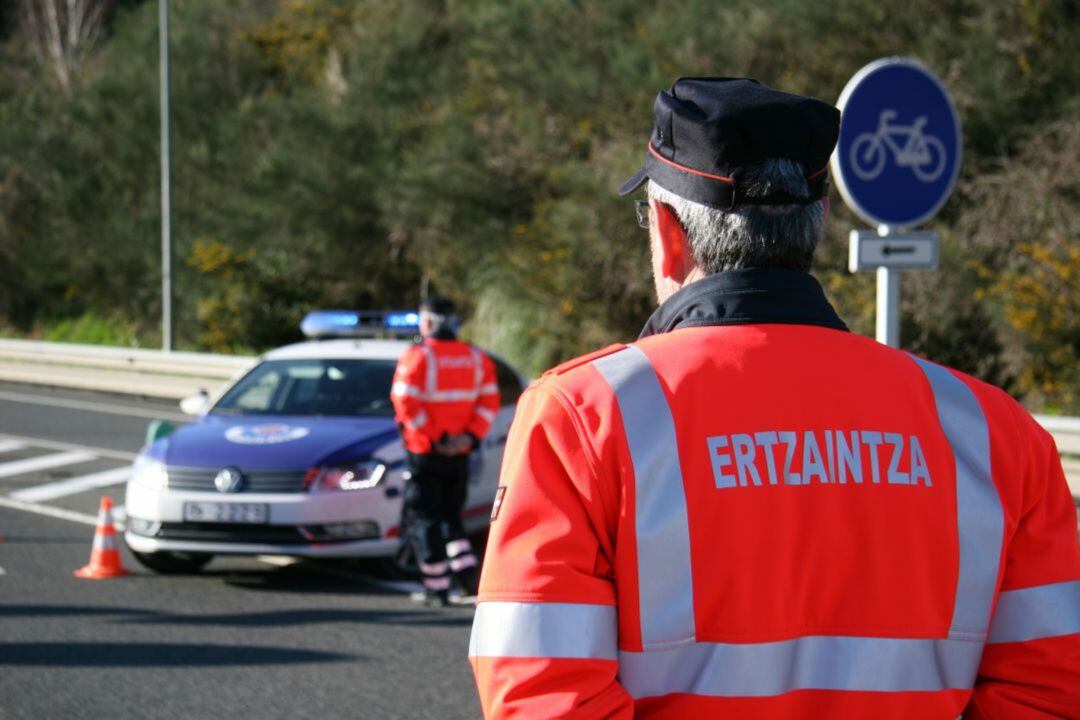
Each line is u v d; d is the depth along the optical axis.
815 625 1.46
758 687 1.43
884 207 6.71
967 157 16.56
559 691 1.39
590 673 1.40
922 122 6.75
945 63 16.86
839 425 1.51
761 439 1.48
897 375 1.58
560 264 19.64
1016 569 1.55
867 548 1.47
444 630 6.85
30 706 5.47
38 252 32.03
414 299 26.80
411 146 26.34
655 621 1.43
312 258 27.25
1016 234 15.37
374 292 27.12
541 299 19.91
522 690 1.40
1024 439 1.60
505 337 20.80
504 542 1.46
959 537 1.51
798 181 1.54
